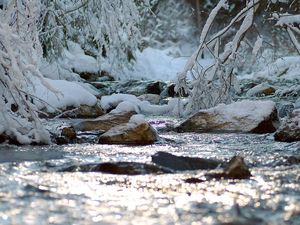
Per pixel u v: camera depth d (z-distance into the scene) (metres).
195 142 12.70
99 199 6.37
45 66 24.25
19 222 5.33
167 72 36.56
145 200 6.34
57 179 7.49
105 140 12.27
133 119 12.78
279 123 15.16
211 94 18.47
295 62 31.30
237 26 40.62
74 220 5.45
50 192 6.68
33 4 12.23
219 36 18.61
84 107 19.47
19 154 10.12
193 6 45.00
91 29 24.69
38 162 8.89
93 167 8.25
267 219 5.50
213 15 18.12
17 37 11.58
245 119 14.91
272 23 38.03
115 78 29.55
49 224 5.29
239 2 41.75
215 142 12.74
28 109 11.90
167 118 18.75
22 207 5.90
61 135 12.37
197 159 8.70
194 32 44.66
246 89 26.66
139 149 11.17
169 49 42.38
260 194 6.67
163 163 8.62
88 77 28.55
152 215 5.66
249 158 9.61
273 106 15.12
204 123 15.20
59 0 23.33
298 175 7.84
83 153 10.37
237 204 6.14
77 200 6.29
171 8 45.25
